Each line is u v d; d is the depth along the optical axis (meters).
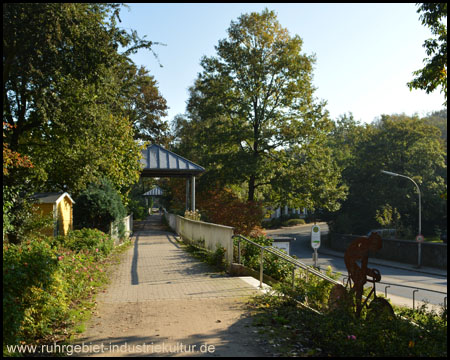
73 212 18.75
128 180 23.58
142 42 13.98
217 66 32.06
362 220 52.59
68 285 7.52
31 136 17.36
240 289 9.31
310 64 31.86
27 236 11.62
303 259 41.94
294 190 30.97
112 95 16.27
